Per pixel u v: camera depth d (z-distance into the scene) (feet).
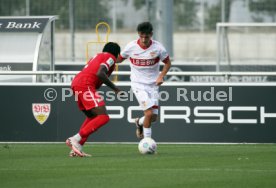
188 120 138.21
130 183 87.66
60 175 94.07
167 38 202.59
